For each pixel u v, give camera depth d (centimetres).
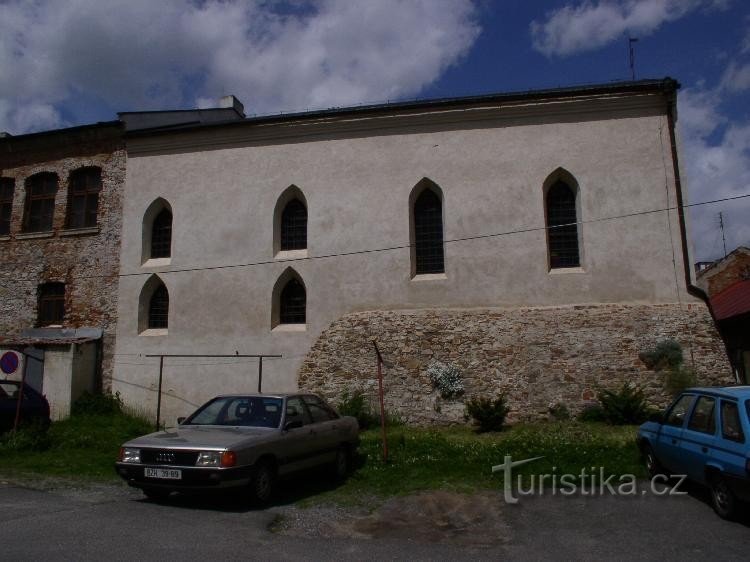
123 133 2023
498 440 1375
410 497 941
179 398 1836
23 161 2148
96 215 2052
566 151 1725
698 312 1591
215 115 2291
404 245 1766
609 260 1658
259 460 883
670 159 1677
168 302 1930
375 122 1836
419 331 1698
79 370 1864
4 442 1344
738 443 746
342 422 1131
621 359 1588
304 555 656
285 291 1870
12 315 2061
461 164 1773
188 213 1939
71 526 741
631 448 1171
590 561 650
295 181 1872
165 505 877
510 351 1638
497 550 691
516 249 1705
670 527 769
